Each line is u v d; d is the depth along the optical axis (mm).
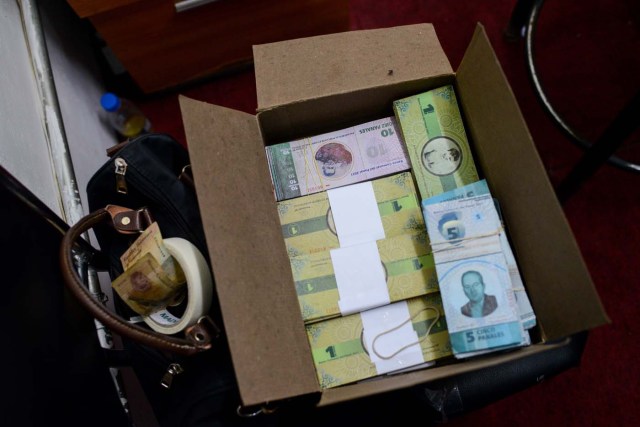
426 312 716
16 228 566
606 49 1230
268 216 707
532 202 632
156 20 1036
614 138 872
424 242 730
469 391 775
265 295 638
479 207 686
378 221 752
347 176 782
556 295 629
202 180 605
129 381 888
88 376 650
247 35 1173
